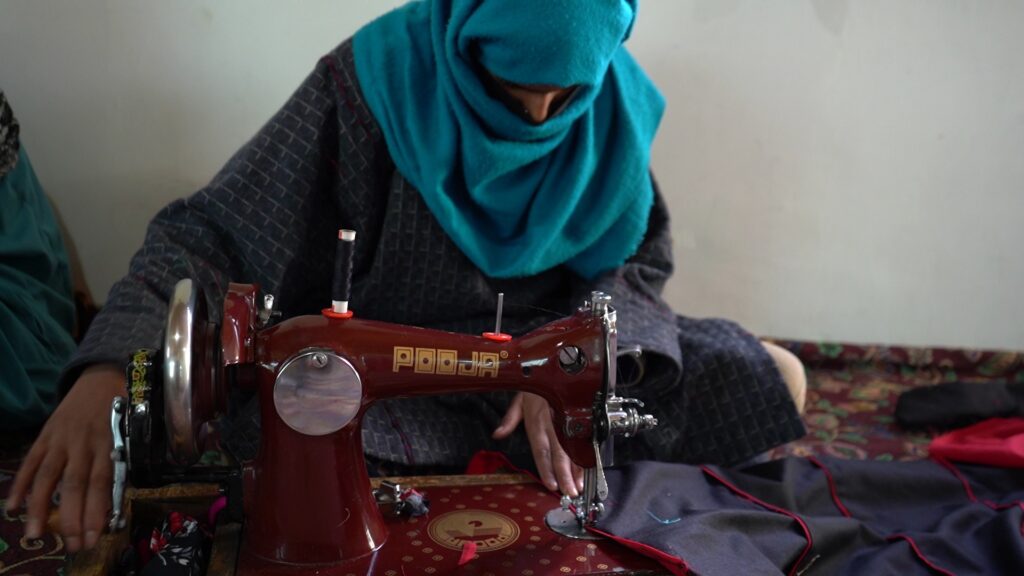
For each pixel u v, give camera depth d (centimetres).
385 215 162
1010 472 174
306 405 100
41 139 213
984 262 262
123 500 98
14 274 183
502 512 122
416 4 172
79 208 219
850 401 238
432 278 164
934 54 244
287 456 103
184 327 91
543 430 138
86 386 112
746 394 167
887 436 214
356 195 160
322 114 159
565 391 109
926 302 264
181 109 217
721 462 167
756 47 237
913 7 239
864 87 244
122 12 208
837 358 261
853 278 260
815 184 250
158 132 217
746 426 167
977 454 179
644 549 111
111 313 125
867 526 138
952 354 262
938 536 140
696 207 248
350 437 104
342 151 159
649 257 183
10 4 203
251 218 152
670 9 231
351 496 106
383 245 160
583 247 169
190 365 90
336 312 105
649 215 186
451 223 156
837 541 130
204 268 147
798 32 238
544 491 129
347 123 159
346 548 106
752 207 250
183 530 111
